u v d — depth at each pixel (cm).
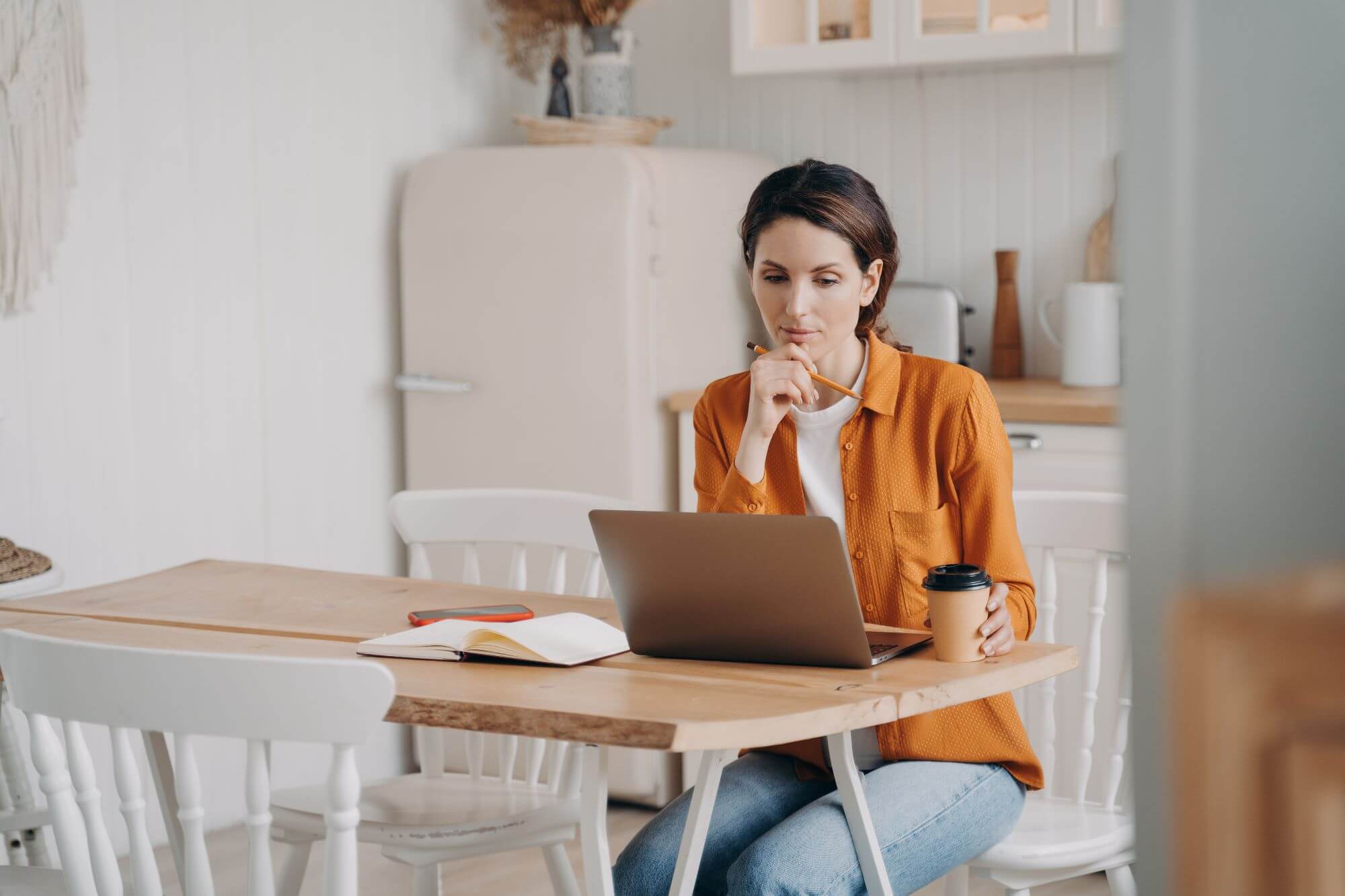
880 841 153
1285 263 27
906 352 190
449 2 367
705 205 339
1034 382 337
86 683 129
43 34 276
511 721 129
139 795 133
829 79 367
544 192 327
